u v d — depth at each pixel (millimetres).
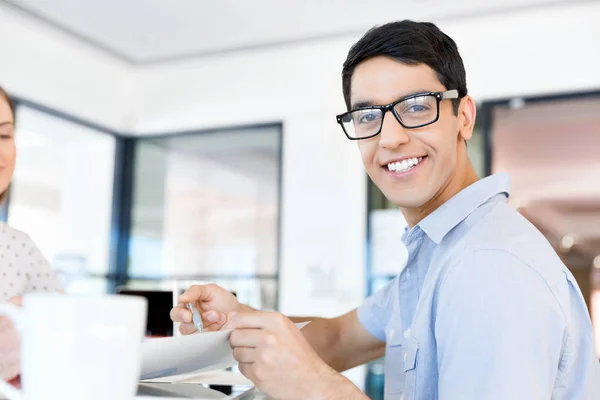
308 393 669
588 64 3938
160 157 5445
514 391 677
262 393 749
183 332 1001
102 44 4824
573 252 10398
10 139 1251
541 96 4074
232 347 676
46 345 398
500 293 714
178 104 5246
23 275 1382
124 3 4117
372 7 4074
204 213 5215
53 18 4383
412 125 892
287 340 658
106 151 5438
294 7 4105
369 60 912
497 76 4152
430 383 833
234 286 5004
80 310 403
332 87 4680
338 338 1193
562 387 798
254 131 5074
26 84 4504
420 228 954
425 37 907
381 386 4242
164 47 4871
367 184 4516
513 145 6012
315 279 4543
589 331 810
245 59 5012
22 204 4789
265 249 4914
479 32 4215
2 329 597
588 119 5109
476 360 707
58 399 400
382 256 4410
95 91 5105
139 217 5473
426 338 831
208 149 5258
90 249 5285
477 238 790
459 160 972
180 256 5273
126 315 415
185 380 911
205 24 4422
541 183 7512
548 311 716
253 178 5031
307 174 4680
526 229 805
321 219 4590
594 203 8609
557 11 4008
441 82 911
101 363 404
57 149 5086
